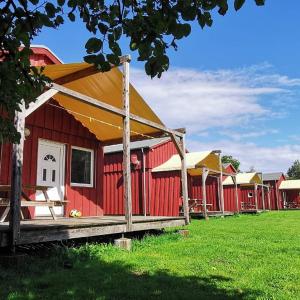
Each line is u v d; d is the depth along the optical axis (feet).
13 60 10.07
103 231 25.36
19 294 14.34
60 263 20.25
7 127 11.12
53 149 36.29
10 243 18.45
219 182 81.82
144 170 63.98
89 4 9.39
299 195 145.28
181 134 37.40
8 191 28.84
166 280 17.07
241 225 50.26
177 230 36.99
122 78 29.32
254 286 16.33
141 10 9.18
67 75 28.76
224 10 8.54
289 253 24.99
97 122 38.34
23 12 9.21
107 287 15.75
